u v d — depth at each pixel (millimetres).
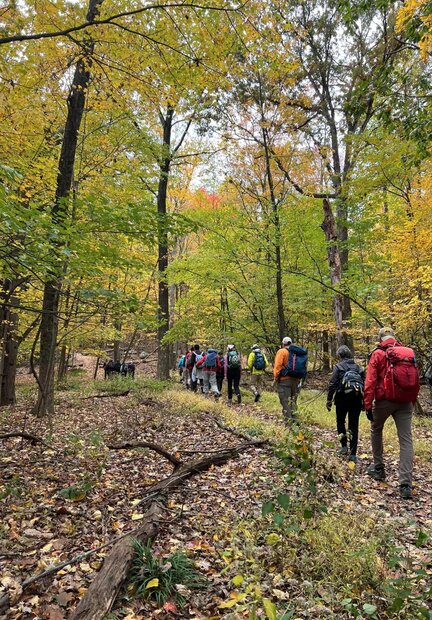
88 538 3260
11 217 3463
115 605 2412
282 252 12109
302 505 3213
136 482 4547
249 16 4730
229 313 14570
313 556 2830
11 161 5965
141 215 4672
